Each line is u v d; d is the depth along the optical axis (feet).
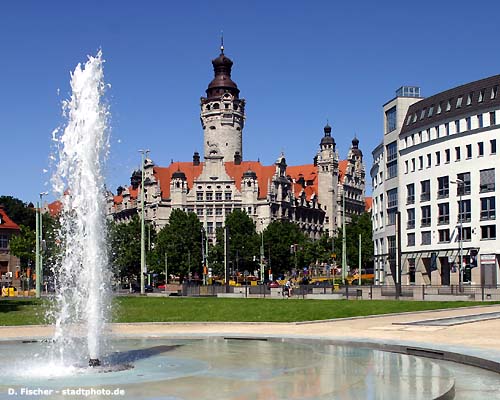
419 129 347.77
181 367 63.93
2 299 247.50
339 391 50.49
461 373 63.52
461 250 312.50
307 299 207.10
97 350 71.77
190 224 521.24
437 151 334.44
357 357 71.36
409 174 355.36
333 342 84.23
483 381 59.77
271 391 50.44
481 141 311.27
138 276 481.46
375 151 413.39
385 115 387.14
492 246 301.63
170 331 106.83
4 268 453.99
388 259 377.30
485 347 79.61
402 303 173.88
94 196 77.20
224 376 57.88
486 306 162.30
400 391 50.57
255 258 531.50
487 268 302.04
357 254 580.30
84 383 54.90
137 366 65.26
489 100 309.22
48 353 78.13
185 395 48.98
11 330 115.03
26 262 468.75
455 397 53.52
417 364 65.57
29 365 67.10
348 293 224.12
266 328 114.32
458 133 321.93
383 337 93.97
